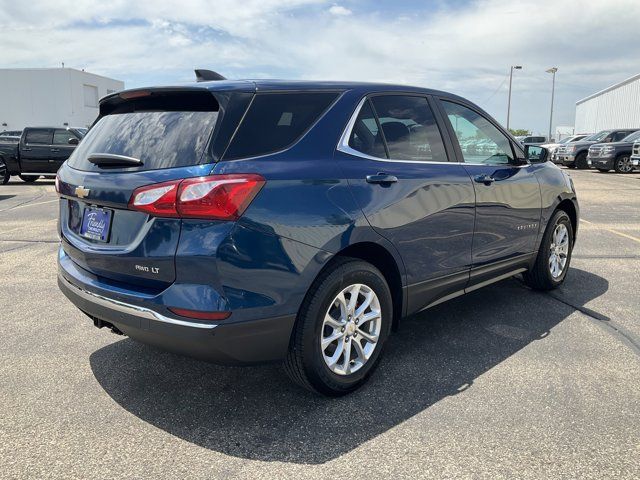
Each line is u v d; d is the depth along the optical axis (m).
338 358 3.01
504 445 2.61
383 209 3.11
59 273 3.35
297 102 2.98
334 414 2.93
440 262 3.60
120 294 2.75
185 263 2.53
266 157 2.72
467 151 3.92
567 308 4.63
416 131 3.56
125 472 2.43
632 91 38.31
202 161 2.58
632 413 2.90
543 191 4.62
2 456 2.54
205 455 2.56
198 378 3.36
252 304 2.59
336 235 2.86
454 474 2.40
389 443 2.65
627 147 20.92
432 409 2.96
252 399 3.10
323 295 2.84
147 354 3.71
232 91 2.76
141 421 2.87
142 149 2.80
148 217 2.64
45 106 56.41
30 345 3.87
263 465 2.48
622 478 2.37
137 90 2.98
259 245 2.58
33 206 11.44
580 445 2.61
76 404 3.04
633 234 8.00
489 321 4.32
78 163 3.21
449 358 3.62
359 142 3.16
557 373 3.38
